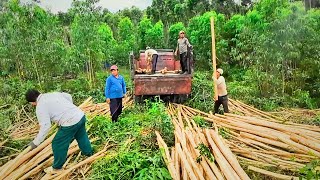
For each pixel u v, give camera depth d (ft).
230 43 56.75
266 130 19.93
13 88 39.09
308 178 13.03
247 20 46.75
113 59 72.28
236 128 21.26
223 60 56.13
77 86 45.98
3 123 24.64
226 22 59.26
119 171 15.89
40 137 15.30
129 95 36.22
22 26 43.62
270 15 44.57
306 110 30.32
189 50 30.91
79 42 45.75
